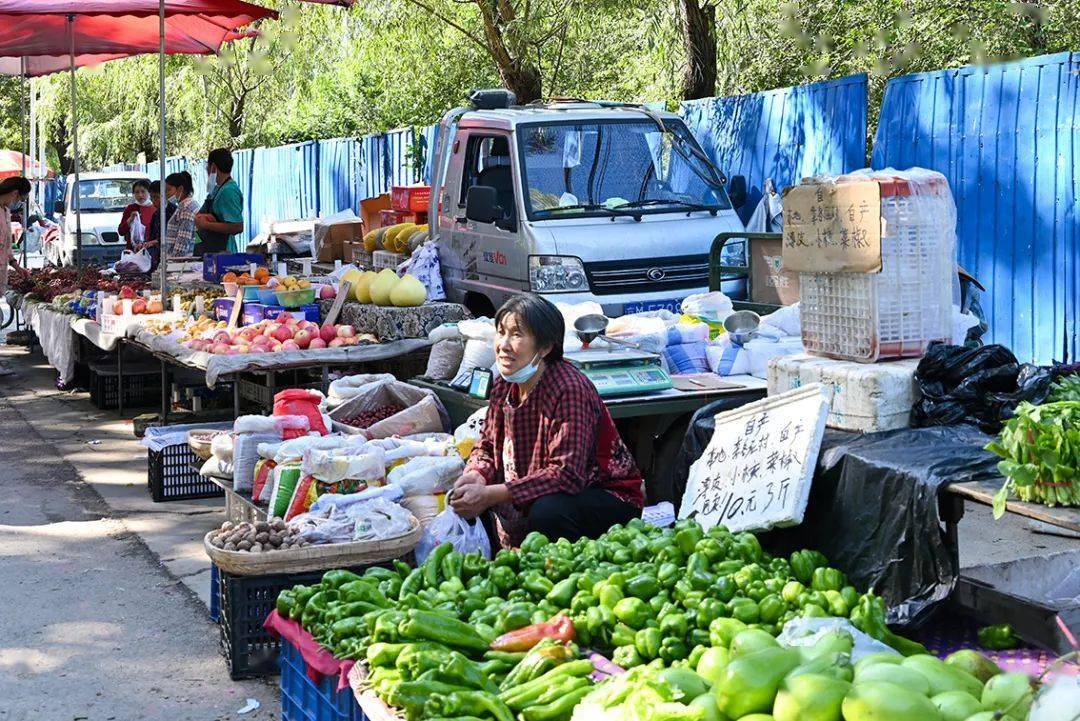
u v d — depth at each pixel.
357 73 22.56
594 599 4.32
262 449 6.14
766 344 7.03
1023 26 11.83
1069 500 3.94
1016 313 9.02
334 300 9.81
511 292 9.74
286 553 5.11
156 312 10.83
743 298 9.94
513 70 13.80
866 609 4.07
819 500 4.88
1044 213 8.75
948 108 9.45
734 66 14.24
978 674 3.59
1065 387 4.69
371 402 7.32
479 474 5.41
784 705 3.03
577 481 5.23
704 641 4.02
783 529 5.06
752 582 4.24
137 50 16.83
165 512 8.13
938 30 12.30
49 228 27.47
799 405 5.02
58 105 31.88
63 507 8.30
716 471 5.27
